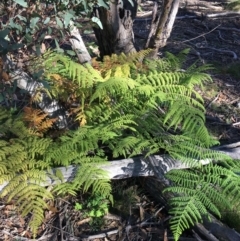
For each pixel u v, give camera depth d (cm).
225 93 364
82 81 258
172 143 261
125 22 320
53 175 236
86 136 246
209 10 583
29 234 229
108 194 227
